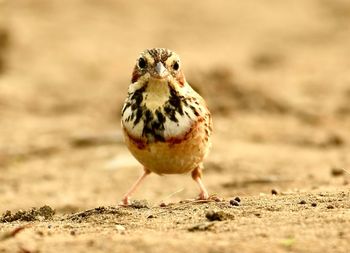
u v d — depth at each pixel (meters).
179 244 6.75
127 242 6.89
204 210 8.35
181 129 8.85
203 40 30.95
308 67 25.52
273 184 12.09
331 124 17.97
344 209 7.95
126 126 9.04
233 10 37.00
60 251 6.75
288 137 16.61
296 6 37.59
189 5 37.56
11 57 25.61
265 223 7.41
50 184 12.79
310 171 13.09
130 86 9.19
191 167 9.24
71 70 25.03
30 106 19.86
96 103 20.17
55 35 29.75
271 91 20.59
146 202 9.27
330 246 6.61
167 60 9.00
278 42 30.53
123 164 14.06
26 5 33.69
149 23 33.81
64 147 15.55
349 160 14.20
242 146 15.62
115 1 36.66
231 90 19.59
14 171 13.78
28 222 8.45
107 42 29.78
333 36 31.45
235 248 6.60
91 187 12.58
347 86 22.34
